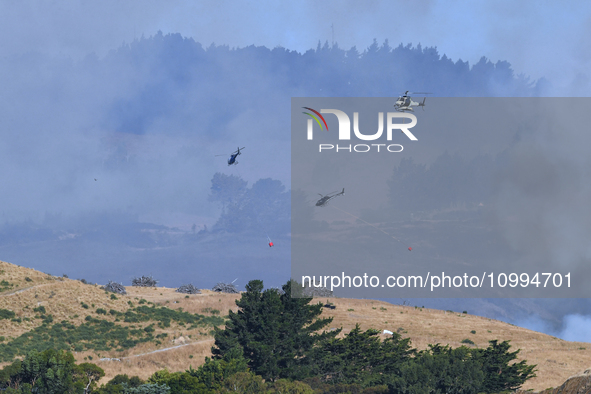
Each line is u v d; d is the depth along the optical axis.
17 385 148.38
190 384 146.75
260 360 178.25
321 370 186.50
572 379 106.50
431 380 160.62
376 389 164.75
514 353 176.25
